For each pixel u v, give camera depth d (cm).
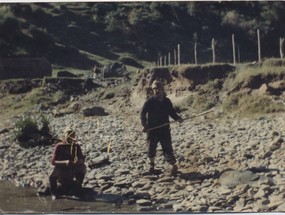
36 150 1330
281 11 2081
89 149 1276
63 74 2331
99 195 906
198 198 852
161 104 1009
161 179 972
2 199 897
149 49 2166
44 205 852
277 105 1542
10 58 2334
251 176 909
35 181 1029
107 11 2284
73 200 881
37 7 2411
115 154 1202
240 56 2098
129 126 1575
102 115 1819
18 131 1416
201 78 1869
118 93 2081
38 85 2238
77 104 2022
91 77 2306
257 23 2092
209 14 2119
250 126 1390
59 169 910
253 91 1683
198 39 2105
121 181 973
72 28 2353
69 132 935
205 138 1297
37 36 2373
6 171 1143
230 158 1070
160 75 1952
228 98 1655
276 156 1038
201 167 1035
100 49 2283
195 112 1672
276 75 1706
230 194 849
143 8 2181
